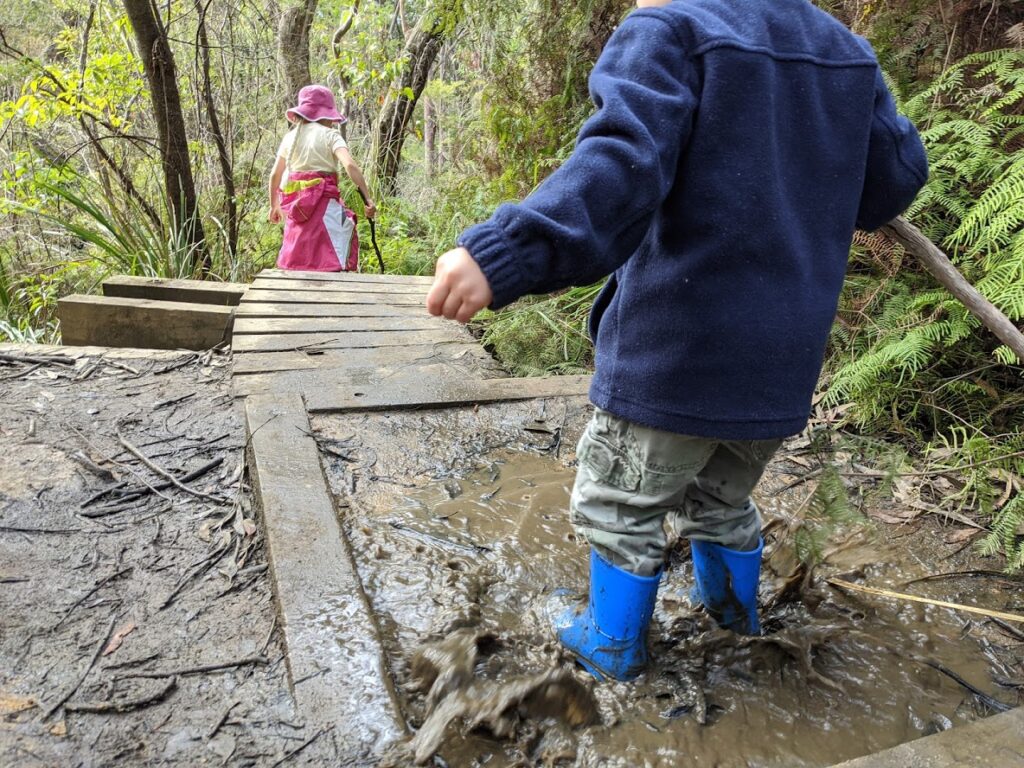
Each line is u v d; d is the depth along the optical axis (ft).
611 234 3.98
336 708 4.68
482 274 3.78
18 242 22.70
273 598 5.82
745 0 4.56
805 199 4.55
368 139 34.73
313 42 38.50
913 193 5.16
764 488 8.14
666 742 4.76
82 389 9.82
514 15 20.36
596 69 4.47
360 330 12.62
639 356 4.64
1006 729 4.46
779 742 4.81
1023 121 9.56
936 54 10.85
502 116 20.43
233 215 22.08
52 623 5.46
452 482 8.05
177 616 5.60
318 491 7.07
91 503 7.16
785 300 4.44
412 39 30.09
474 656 5.12
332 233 19.03
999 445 8.45
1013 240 8.79
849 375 9.33
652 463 4.86
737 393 4.49
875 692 5.26
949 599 6.36
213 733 4.54
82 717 4.63
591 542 5.30
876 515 7.64
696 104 4.27
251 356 11.02
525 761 4.51
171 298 14.03
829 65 4.60
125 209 21.18
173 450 8.31
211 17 26.48
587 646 5.45
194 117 26.16
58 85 20.15
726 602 5.75
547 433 9.37
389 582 6.18
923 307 9.69
